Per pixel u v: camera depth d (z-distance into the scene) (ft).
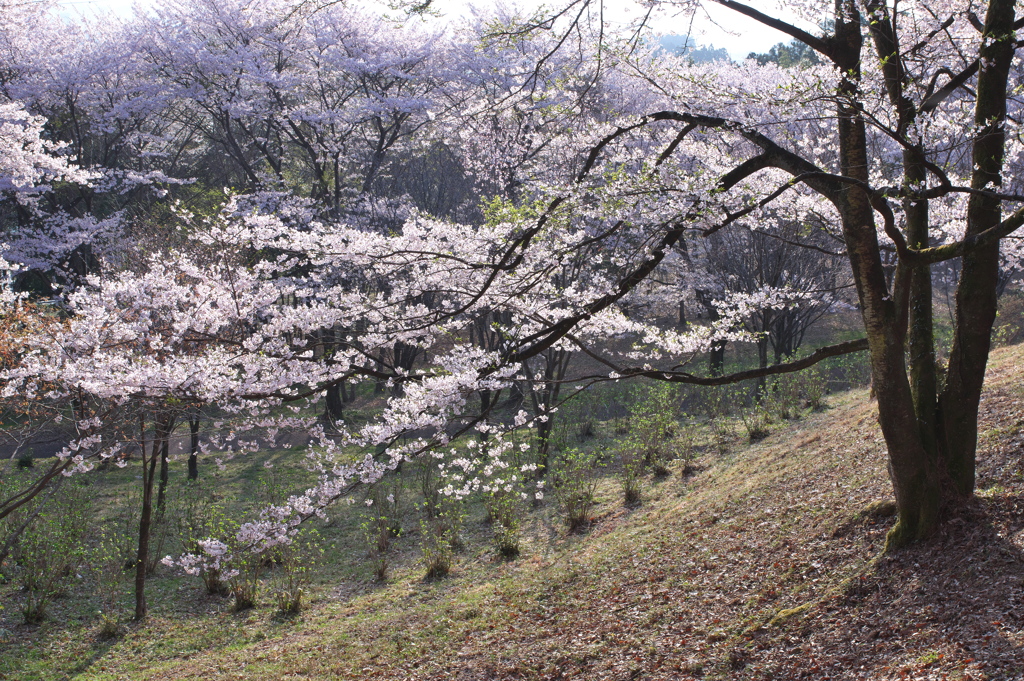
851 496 29.63
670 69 22.40
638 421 53.16
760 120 20.99
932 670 17.06
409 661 28.12
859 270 21.21
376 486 51.75
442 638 29.76
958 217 30.63
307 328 25.40
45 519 43.86
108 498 57.57
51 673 31.60
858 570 23.65
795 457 39.27
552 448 59.11
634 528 38.45
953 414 22.94
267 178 82.17
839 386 66.33
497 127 52.34
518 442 52.80
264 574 43.42
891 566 22.71
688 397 66.33
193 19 77.10
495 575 37.27
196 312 27.27
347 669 28.40
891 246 26.58
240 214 71.67
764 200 20.45
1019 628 17.12
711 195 19.77
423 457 49.44
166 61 77.00
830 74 21.03
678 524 35.94
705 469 46.11
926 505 22.82
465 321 27.40
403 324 26.08
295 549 41.06
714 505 36.63
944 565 21.20
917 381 23.18
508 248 23.77
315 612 36.96
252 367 23.54
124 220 75.82
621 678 22.99
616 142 24.13
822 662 19.89
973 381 22.62
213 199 79.92
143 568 38.11
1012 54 21.13
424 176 95.09
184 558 24.20
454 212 92.73
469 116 26.50
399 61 81.61
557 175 50.75
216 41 79.87
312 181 108.47
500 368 22.62
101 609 38.70
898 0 20.52
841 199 21.15
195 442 63.93
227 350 26.30
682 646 23.85
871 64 25.46
